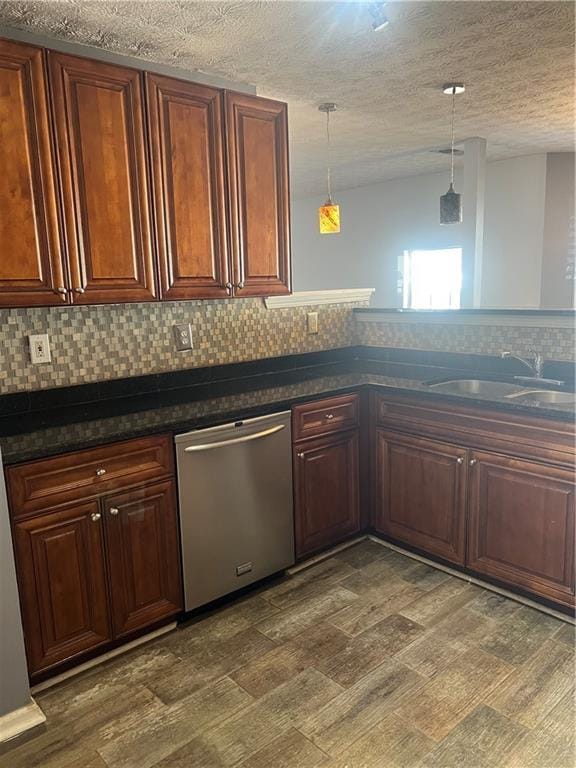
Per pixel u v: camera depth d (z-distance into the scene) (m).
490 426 2.42
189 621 2.39
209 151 2.43
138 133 2.21
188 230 2.40
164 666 2.12
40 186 1.98
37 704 1.93
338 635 2.28
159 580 2.25
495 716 1.83
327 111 3.49
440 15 2.13
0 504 1.76
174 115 2.30
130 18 2.02
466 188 4.53
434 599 2.51
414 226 6.32
